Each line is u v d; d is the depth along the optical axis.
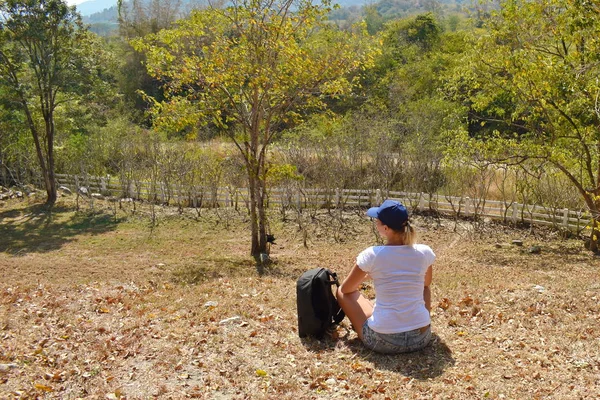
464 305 7.40
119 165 26.86
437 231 19.30
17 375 5.22
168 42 14.95
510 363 5.30
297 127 24.45
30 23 23.19
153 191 22.75
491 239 18.33
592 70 14.35
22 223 21.61
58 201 24.98
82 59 25.20
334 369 5.23
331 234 19.31
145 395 4.81
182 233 19.86
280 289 9.55
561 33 14.89
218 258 16.17
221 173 24.67
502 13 16.09
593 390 4.70
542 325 6.46
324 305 6.02
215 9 15.03
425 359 5.38
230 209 22.91
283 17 14.40
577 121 15.85
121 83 48.50
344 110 34.84
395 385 4.85
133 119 40.03
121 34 52.31
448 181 23.11
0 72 23.94
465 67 17.31
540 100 15.43
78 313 7.62
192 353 5.71
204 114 15.18
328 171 23.06
